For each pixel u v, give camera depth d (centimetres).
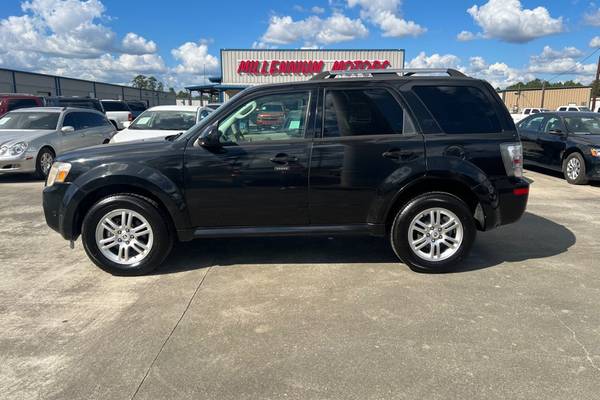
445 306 370
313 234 440
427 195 431
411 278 430
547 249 515
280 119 432
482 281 422
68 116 1130
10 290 407
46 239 563
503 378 273
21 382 273
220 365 289
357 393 260
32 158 987
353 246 527
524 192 445
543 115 1102
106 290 405
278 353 302
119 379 275
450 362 290
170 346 311
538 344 311
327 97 432
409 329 332
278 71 3550
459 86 443
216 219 434
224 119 431
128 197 424
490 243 538
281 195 429
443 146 429
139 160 420
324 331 330
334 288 407
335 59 3522
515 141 440
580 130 996
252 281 423
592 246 526
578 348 306
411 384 268
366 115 433
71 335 327
